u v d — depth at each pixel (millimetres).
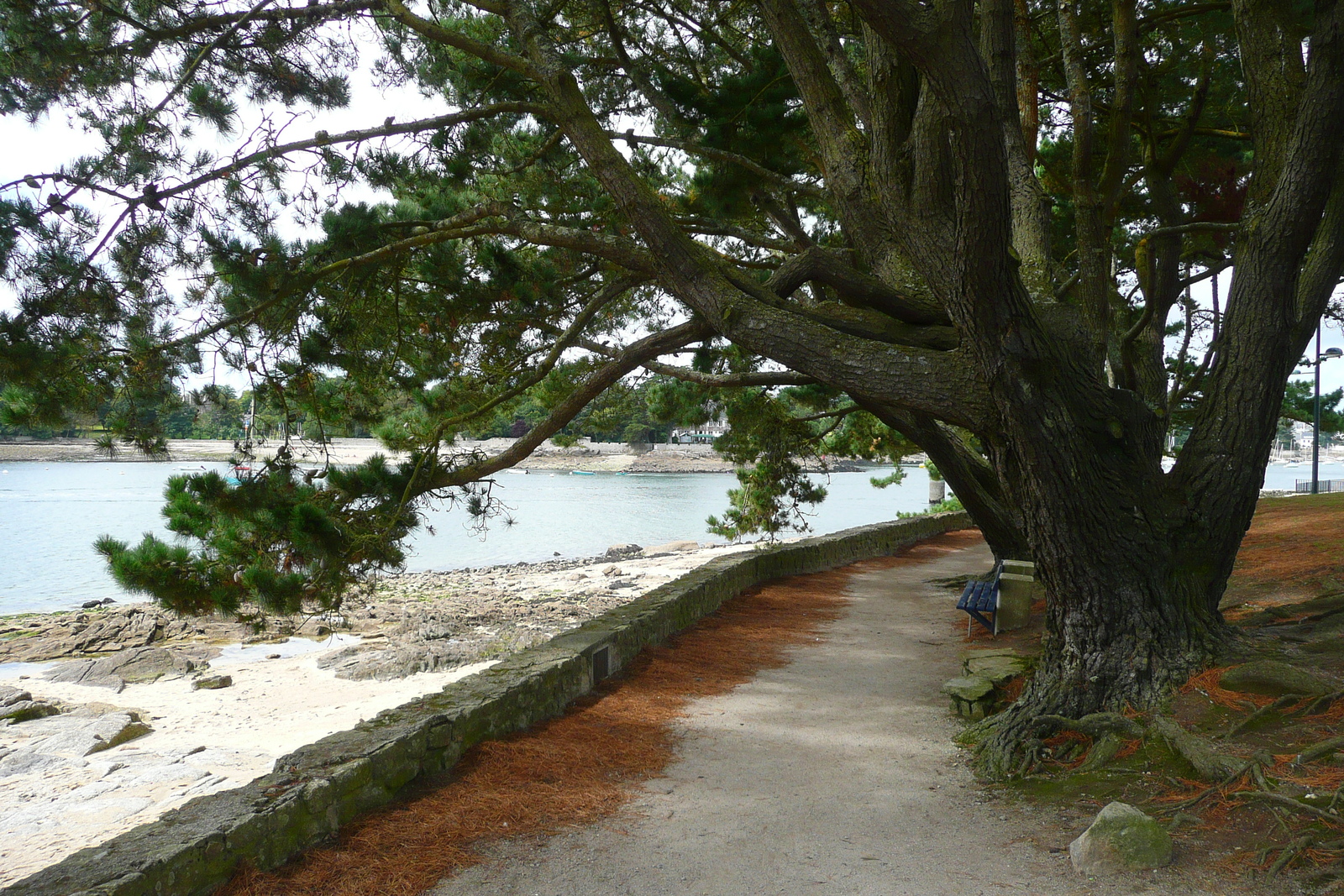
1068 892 3680
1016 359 5402
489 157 9430
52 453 106250
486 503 9141
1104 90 10797
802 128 8992
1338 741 4234
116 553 6910
